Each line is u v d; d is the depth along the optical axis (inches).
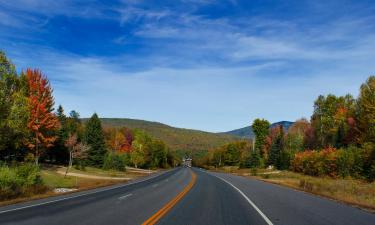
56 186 1380.4
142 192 1095.6
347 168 2258.9
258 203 807.7
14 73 1360.7
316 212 659.4
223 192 1111.0
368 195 1048.2
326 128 3698.3
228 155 6018.7
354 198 963.3
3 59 1331.2
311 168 2810.0
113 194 1021.2
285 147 4180.6
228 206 743.7
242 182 1739.7
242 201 847.7
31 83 2000.5
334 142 3152.1
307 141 3863.2
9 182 937.5
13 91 1382.9
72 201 820.6
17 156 2071.9
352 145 2591.0
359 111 2888.8
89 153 3191.4
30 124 1947.6
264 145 5064.0
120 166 3216.0
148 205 748.0
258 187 1387.8
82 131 3523.6
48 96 2060.8
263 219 570.9
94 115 3282.5
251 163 4522.6
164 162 5920.3
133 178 2199.8
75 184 1578.5
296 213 644.1
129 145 4859.7
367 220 569.0
